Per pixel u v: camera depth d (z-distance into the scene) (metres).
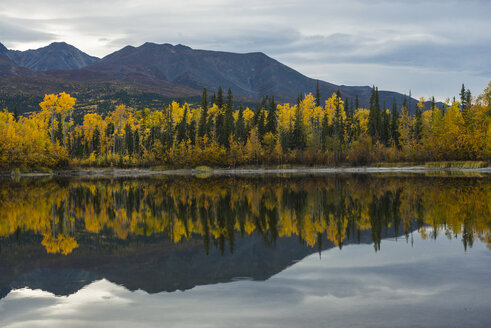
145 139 129.12
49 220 25.94
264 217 25.42
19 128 103.50
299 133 117.44
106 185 60.31
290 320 8.44
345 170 106.31
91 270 13.38
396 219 22.88
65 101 108.75
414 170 97.38
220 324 8.34
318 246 16.45
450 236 17.41
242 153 112.44
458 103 106.62
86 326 8.46
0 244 18.16
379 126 125.75
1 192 47.75
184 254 15.62
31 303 10.02
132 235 20.23
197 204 33.06
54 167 105.19
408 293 9.98
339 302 9.48
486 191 37.50
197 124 125.81
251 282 11.44
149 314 9.05
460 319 8.24
